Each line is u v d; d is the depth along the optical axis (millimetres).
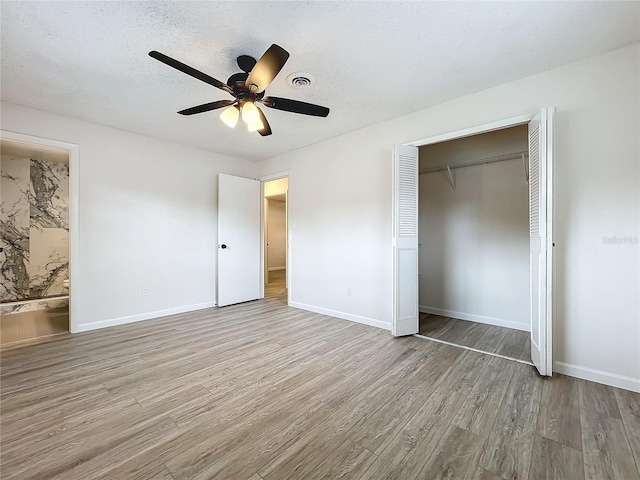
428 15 1739
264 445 1536
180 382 2182
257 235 5008
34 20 1754
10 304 4230
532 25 1831
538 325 2311
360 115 3215
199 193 4367
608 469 1373
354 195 3711
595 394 1997
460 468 1385
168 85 2533
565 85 2273
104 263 3473
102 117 3217
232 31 1870
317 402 1927
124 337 3131
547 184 2178
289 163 4543
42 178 4656
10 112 2877
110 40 1952
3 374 2291
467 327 3520
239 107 2225
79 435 1603
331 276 3988
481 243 3748
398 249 3117
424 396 1994
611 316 2109
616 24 1824
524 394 2008
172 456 1457
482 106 2674
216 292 4566
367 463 1418
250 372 2344
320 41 1975
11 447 1507
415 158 3193
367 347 2869
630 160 2043
